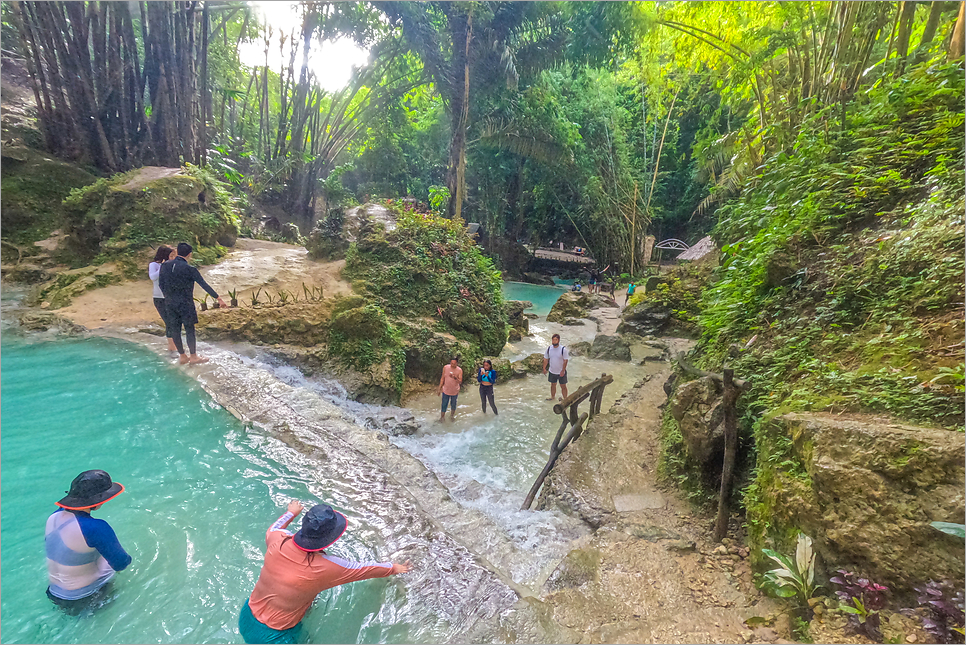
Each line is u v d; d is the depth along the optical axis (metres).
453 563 3.24
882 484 2.42
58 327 7.29
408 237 11.08
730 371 3.62
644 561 3.44
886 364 3.48
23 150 11.56
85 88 12.38
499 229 30.22
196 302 8.54
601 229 28.42
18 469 3.78
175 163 13.76
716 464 4.42
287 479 4.10
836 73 7.56
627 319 14.11
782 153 7.22
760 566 3.09
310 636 2.54
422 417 8.05
